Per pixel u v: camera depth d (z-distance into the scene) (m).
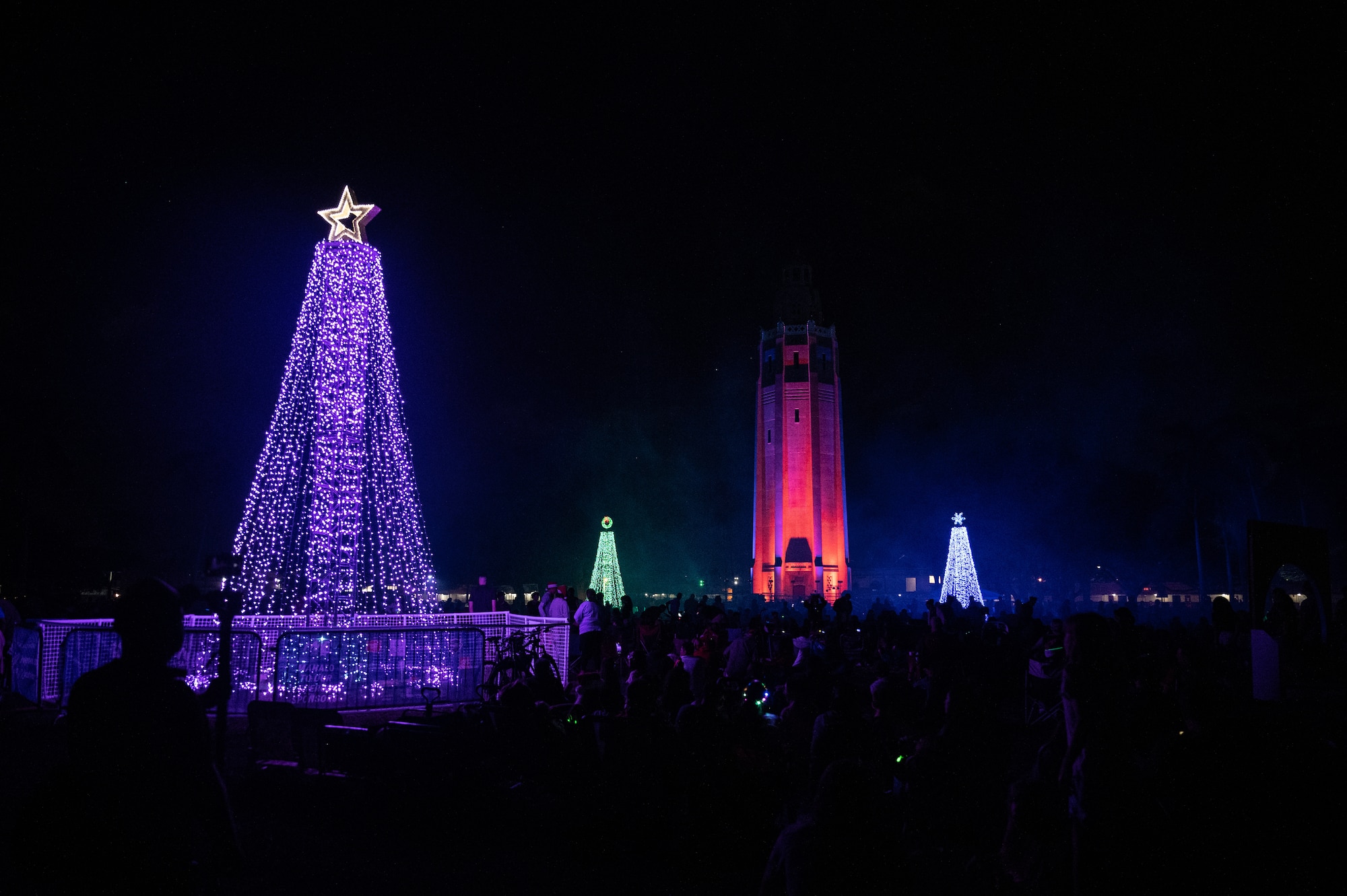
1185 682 9.68
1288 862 5.80
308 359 18.92
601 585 53.78
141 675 3.36
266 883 6.63
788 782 8.10
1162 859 5.17
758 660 16.36
